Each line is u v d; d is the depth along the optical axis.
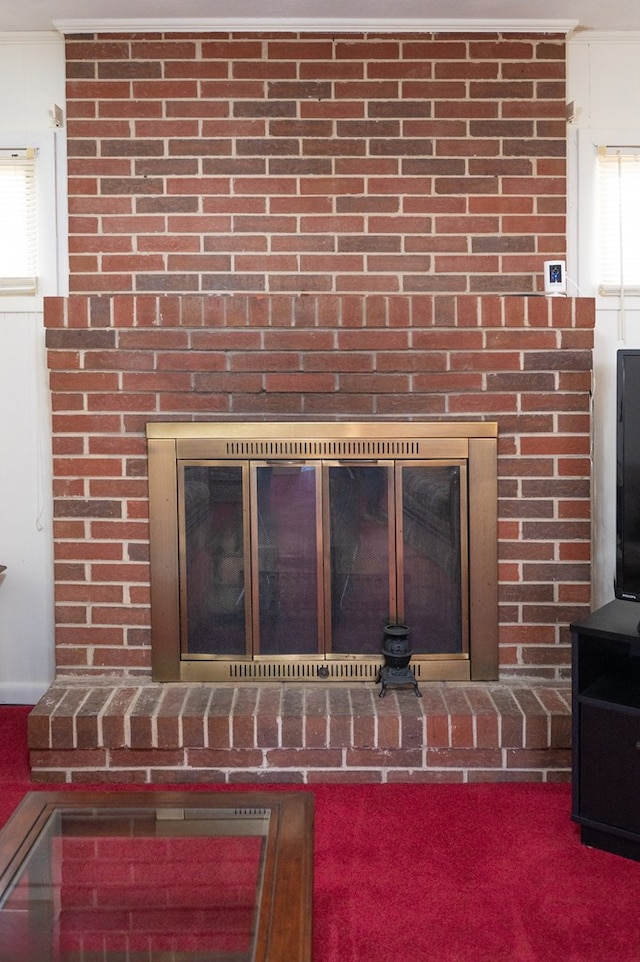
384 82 2.88
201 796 1.81
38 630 3.12
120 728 2.56
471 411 2.80
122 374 2.79
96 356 2.77
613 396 3.05
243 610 2.84
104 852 1.67
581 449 2.79
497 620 2.84
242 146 2.88
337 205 2.89
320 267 2.91
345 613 2.85
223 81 2.87
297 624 2.85
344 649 2.86
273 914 1.37
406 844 2.22
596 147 2.98
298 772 2.58
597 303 3.02
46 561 3.11
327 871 2.09
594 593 3.10
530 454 2.80
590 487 2.82
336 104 2.87
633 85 2.97
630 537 2.34
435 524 2.82
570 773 2.58
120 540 2.84
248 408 2.81
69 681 2.86
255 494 2.81
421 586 2.84
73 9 2.74
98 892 1.55
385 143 2.89
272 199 2.89
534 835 2.27
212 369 2.77
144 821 1.74
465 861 2.14
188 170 2.88
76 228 2.89
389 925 1.88
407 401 2.80
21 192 3.02
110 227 2.89
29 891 1.54
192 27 2.83
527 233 2.91
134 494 2.83
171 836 1.71
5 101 2.97
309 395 2.81
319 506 2.81
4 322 3.04
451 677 2.84
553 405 2.79
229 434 2.79
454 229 2.90
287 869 1.49
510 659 2.86
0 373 3.06
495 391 2.79
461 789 2.54
